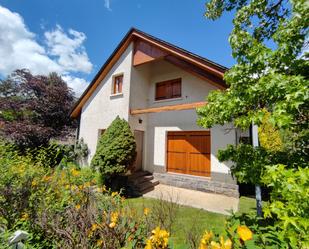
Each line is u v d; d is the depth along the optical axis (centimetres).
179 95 1007
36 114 1395
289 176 162
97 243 216
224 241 144
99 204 291
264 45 270
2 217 274
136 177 918
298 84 211
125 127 854
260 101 265
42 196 308
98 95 1149
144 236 216
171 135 1009
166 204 394
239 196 755
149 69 1127
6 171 363
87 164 1109
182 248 177
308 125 261
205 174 878
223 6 473
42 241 254
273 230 159
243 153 321
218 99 313
